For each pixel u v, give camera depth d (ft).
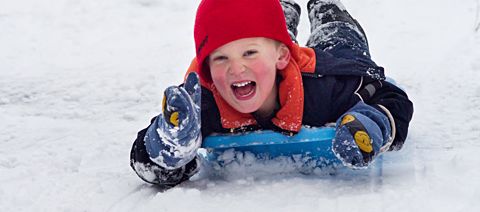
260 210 9.36
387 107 10.54
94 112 14.58
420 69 15.47
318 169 10.71
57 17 20.15
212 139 10.39
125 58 17.39
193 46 18.10
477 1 17.95
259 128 10.56
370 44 17.19
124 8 20.65
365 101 10.70
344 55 12.62
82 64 17.13
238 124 10.38
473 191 9.30
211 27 9.84
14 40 18.71
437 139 12.02
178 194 9.84
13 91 15.70
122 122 14.07
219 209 9.47
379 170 10.64
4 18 20.13
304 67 10.54
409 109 10.73
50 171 11.71
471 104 13.52
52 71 16.71
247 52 9.81
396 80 14.93
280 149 10.67
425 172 10.20
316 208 9.27
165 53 17.65
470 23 17.81
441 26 17.87
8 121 14.15
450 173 10.11
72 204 10.19
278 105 10.40
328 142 10.52
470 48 16.33
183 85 9.62
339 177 10.47
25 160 12.21
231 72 9.83
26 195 10.60
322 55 10.99
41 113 14.66
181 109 8.91
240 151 10.71
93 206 10.07
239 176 10.69
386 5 19.57
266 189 10.04
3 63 17.29
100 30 19.30
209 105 10.38
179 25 19.53
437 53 16.29
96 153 12.44
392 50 16.75
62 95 15.44
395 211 8.95
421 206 9.02
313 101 10.42
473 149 11.44
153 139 9.64
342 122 9.87
